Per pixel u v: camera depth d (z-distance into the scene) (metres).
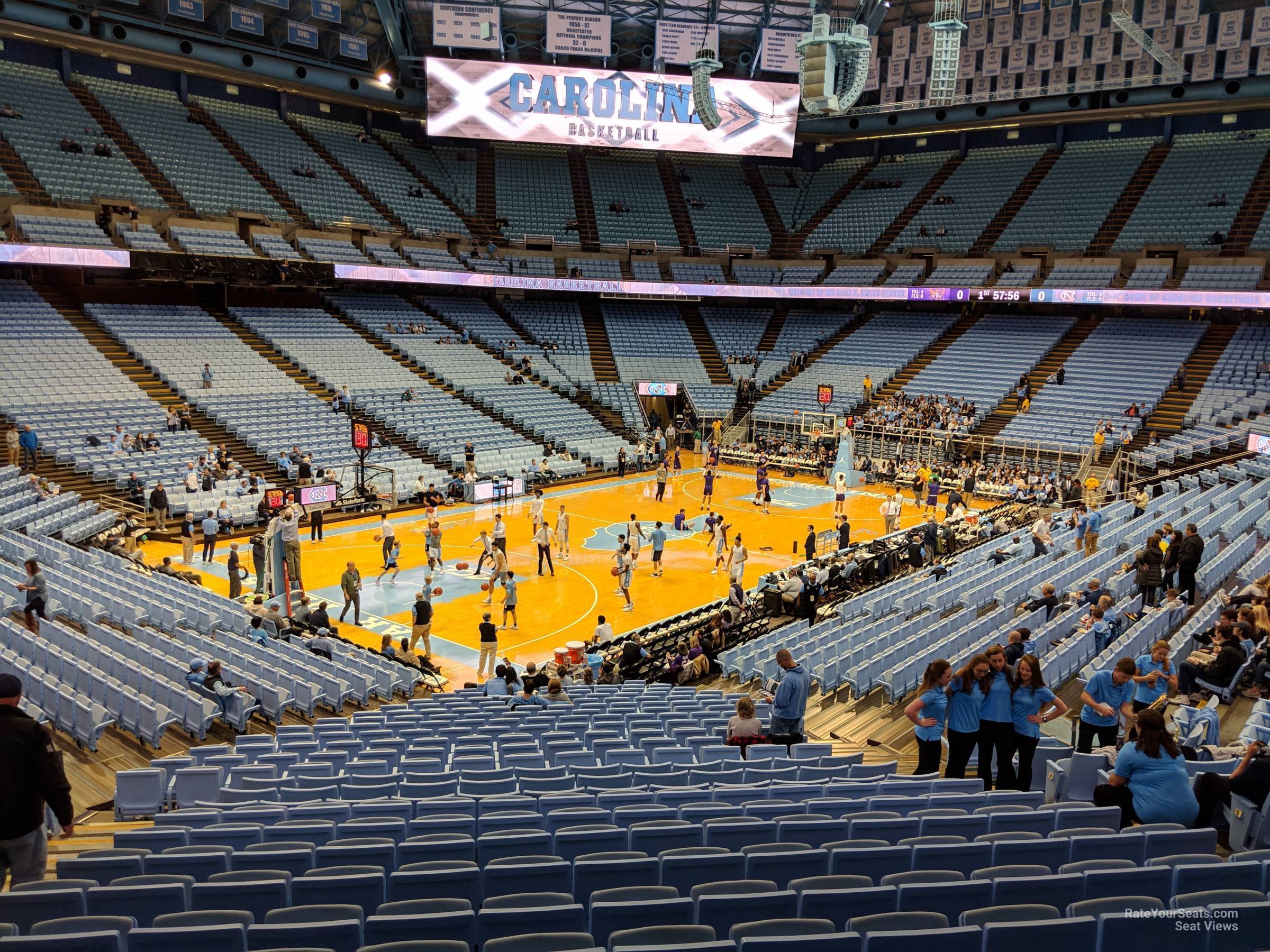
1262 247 42.28
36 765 5.80
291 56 44.44
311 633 18.84
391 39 46.06
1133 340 43.94
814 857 6.23
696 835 6.94
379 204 47.88
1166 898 5.72
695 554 28.59
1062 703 9.06
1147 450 36.41
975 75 44.53
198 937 4.84
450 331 47.25
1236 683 12.48
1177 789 7.48
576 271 48.56
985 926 4.72
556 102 48.91
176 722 13.58
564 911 5.18
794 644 17.19
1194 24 39.72
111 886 5.81
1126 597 18.89
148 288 39.62
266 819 7.99
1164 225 45.66
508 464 37.84
